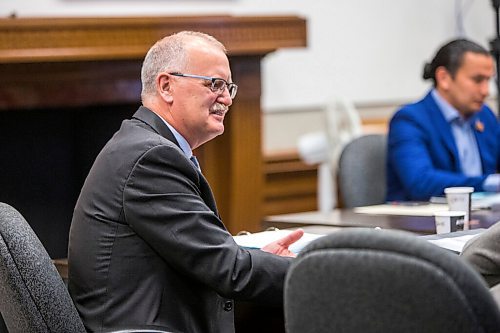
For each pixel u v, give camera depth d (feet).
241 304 14.34
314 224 17.88
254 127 26.71
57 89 23.84
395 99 38.99
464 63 21.74
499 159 23.29
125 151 12.91
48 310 12.05
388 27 38.55
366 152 22.56
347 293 8.83
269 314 14.19
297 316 9.30
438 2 39.88
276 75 35.70
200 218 12.66
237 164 26.43
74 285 13.20
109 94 24.48
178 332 12.77
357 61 37.78
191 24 25.08
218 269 12.55
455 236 14.80
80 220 13.12
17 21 22.94
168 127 13.61
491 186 21.03
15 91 23.35
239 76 26.23
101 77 24.30
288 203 34.99
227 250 12.61
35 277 12.01
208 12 33.47
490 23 40.60
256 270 12.60
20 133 24.44
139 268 12.77
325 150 34.86
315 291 9.04
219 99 13.70
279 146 35.91
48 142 24.81
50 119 24.77
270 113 35.65
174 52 13.58
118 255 12.77
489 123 23.11
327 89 37.04
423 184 21.29
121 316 12.75
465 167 22.38
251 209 26.84
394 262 8.55
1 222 12.18
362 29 37.83
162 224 12.59
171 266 12.88
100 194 12.93
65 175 25.14
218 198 26.61
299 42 26.94
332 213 19.51
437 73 22.20
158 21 24.59
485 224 17.04
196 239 12.59
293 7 35.88
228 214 26.58
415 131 21.94
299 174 35.12
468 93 21.80
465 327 8.50
